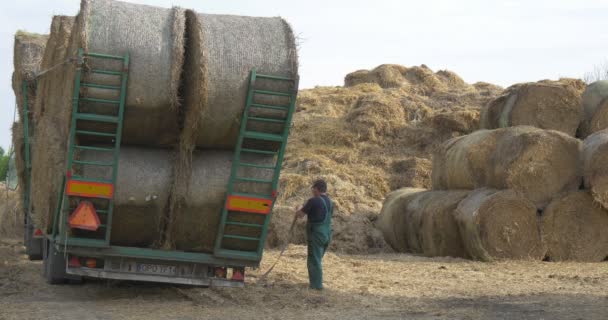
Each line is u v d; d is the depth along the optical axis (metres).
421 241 19.62
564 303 10.73
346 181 24.66
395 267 15.96
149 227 10.97
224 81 10.43
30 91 14.56
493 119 22.03
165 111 10.48
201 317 9.70
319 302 10.95
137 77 10.22
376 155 27.06
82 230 10.71
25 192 15.21
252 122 10.76
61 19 12.04
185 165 10.73
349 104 32.19
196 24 10.60
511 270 15.57
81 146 10.48
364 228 22.45
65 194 10.41
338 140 27.73
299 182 23.81
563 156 17.77
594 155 17.33
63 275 12.30
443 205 18.62
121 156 10.74
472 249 17.50
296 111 31.80
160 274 11.01
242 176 10.95
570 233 17.56
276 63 10.62
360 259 18.03
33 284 12.51
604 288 12.52
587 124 20.72
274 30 10.90
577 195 17.56
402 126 28.48
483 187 18.59
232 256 11.09
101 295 11.57
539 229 17.45
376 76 36.12
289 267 15.34
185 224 11.02
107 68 10.12
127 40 10.22
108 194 10.48
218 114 10.56
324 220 12.22
